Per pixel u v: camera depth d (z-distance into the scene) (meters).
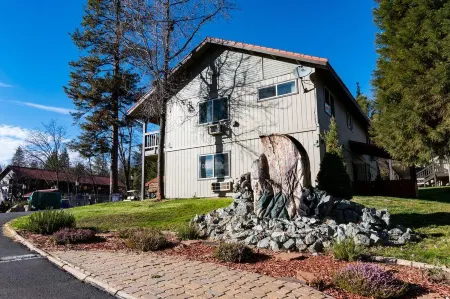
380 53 14.86
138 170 46.34
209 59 17.58
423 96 12.69
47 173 45.84
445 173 29.25
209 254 6.10
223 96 16.78
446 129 12.32
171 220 10.56
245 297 3.87
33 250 7.14
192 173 17.38
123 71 27.12
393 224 7.35
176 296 3.96
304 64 14.44
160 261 5.76
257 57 15.93
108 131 28.30
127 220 10.92
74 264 5.66
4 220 13.40
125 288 4.33
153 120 20.39
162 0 16.47
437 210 10.24
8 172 45.75
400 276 4.36
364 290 3.80
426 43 13.23
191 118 17.83
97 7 25.55
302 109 14.30
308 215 7.21
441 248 5.61
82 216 12.26
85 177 48.97
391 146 14.15
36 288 4.60
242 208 8.26
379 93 14.59
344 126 18.30
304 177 7.66
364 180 18.50
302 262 5.23
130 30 17.22
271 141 8.25
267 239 6.38
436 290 3.88
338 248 5.36
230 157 16.14
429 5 13.25
